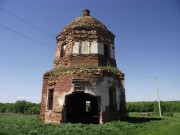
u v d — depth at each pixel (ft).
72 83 59.82
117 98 67.05
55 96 62.69
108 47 75.05
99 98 60.18
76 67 61.93
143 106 208.95
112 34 77.77
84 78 60.29
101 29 73.31
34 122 61.46
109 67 67.26
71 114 78.48
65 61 70.08
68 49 70.64
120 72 70.79
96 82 60.85
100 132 46.39
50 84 67.15
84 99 84.99
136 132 47.62
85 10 83.20
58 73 63.93
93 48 69.67
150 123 64.23
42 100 69.82
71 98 80.07
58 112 59.88
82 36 70.54
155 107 166.40
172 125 59.93
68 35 72.18
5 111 250.37
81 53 69.00
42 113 68.59
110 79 65.21
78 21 76.84
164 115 146.82
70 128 48.73
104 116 59.41
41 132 44.80
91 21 76.54
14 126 52.65
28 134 42.68
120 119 66.49
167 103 207.82
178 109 197.47
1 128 49.06
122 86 71.51
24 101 232.73
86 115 82.89
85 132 45.83
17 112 225.76
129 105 213.66
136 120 71.97
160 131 49.24
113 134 45.34
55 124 54.80
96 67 62.80
